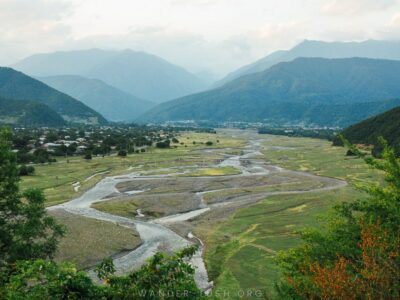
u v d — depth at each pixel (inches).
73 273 642.8
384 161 874.8
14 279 665.0
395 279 585.9
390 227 745.0
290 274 861.8
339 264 645.9
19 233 1211.9
